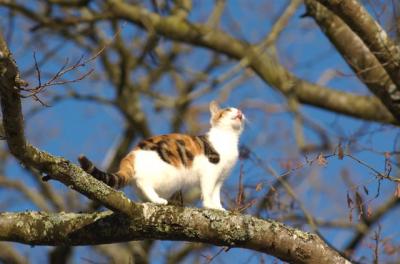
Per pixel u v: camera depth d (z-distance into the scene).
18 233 8.09
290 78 17.39
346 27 12.70
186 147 10.61
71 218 8.09
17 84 6.55
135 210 7.92
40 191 17.47
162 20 17.47
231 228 8.18
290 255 8.37
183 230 8.08
